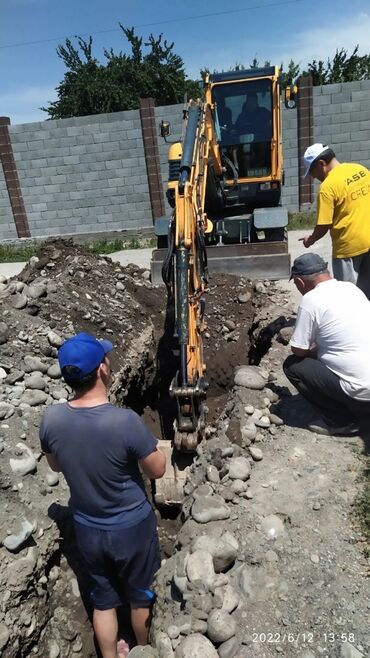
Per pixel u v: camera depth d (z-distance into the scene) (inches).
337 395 132.0
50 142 510.0
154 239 495.8
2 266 464.1
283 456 135.7
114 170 514.3
